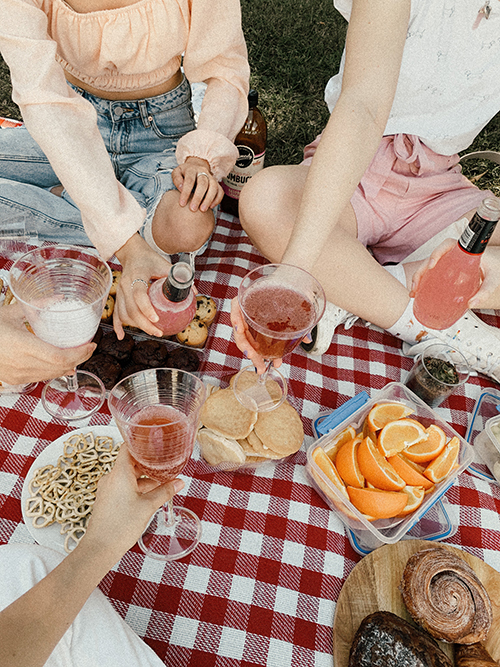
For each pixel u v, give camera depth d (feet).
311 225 4.58
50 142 4.98
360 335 7.00
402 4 4.80
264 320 4.01
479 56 5.93
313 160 4.77
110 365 5.54
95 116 5.31
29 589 3.30
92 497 4.57
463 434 6.14
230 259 7.53
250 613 4.37
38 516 4.43
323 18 14.39
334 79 7.02
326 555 4.80
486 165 11.85
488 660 3.87
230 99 6.87
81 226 6.64
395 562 4.57
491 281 4.87
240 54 7.04
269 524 4.92
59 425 5.22
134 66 6.41
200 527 4.80
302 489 5.21
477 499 5.40
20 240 6.39
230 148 6.57
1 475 4.81
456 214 6.76
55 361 4.04
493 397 6.37
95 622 3.41
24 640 2.83
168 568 4.52
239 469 5.19
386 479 4.57
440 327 5.16
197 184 6.18
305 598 4.51
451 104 6.35
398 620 3.93
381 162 6.63
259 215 6.30
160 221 6.37
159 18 5.97
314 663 4.17
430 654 3.71
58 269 4.20
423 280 5.02
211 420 4.94
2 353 3.93
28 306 3.78
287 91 12.25
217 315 6.69
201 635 4.21
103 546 3.28
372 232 7.00
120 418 3.21
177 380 3.59
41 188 6.84
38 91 4.89
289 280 4.18
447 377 5.90
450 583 4.15
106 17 5.85
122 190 5.35
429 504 4.73
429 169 6.66
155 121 6.95
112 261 7.02
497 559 4.99
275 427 5.08
